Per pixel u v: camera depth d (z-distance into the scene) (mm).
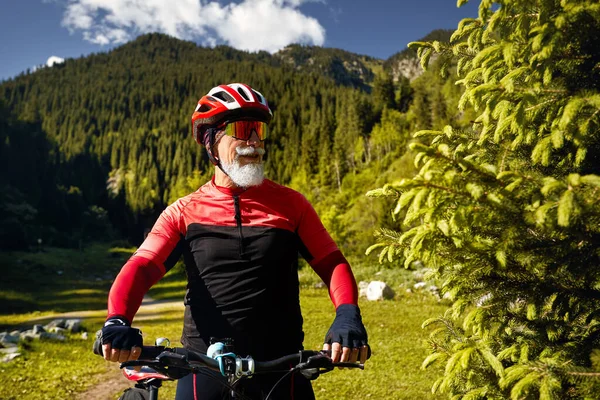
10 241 70000
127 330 1657
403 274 26344
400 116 109438
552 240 1891
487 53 2174
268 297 2035
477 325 2371
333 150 103875
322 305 19078
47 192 95500
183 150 149750
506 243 1823
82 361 10867
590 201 1599
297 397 2010
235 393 1830
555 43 1882
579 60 2074
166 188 140750
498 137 2092
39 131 100938
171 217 2178
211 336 2029
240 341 2000
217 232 2078
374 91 127812
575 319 2307
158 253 2080
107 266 68688
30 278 47125
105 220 117938
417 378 8125
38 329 14547
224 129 2121
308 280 27312
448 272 2441
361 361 1812
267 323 2023
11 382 8883
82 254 79750
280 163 130500
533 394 1826
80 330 15828
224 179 2193
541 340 2303
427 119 85188
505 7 2094
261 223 2088
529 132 2197
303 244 2211
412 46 2957
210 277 2066
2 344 12211
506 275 2186
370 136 109750
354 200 56031
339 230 34875
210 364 1742
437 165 1820
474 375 2279
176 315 20750
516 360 2248
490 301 2303
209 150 2191
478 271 2182
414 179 1766
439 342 2635
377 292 20875
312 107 165750
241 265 2039
